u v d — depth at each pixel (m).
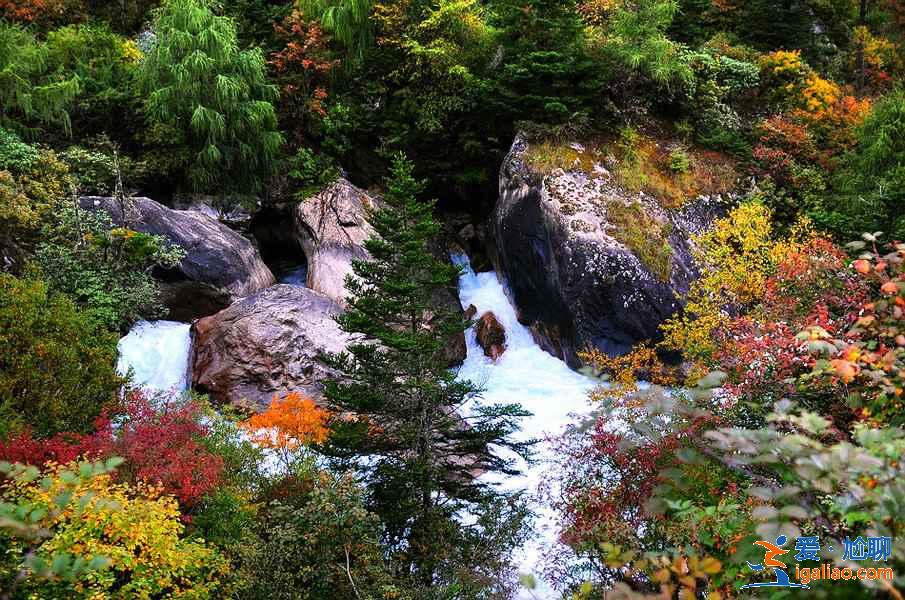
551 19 23.34
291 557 8.36
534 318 21.28
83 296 18.28
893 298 4.27
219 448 11.14
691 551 3.52
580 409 17.78
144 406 11.45
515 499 10.59
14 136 20.48
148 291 19.00
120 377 12.84
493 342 20.98
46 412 11.12
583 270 19.16
